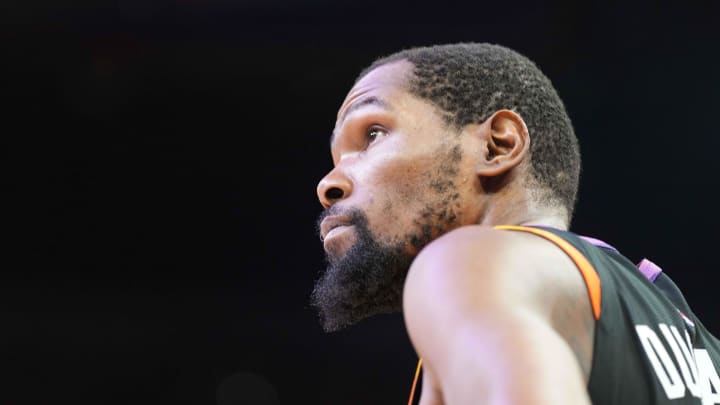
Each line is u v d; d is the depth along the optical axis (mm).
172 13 17469
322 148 18641
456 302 1897
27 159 18578
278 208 18828
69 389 15906
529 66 3336
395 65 3260
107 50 17875
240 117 18688
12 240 18516
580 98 16000
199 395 15867
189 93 18469
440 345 1870
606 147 15875
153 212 18859
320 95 18422
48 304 17859
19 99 18188
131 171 18812
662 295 2871
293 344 16484
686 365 2578
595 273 2396
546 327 1833
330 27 17609
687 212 15523
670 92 15578
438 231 3016
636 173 15766
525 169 3102
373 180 3049
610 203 15836
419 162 3035
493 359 1721
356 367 15367
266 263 18734
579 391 1673
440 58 3205
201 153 18844
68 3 17172
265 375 15953
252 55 18125
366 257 3006
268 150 18844
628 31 15594
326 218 3098
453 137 3064
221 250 18812
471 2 16609
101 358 16406
